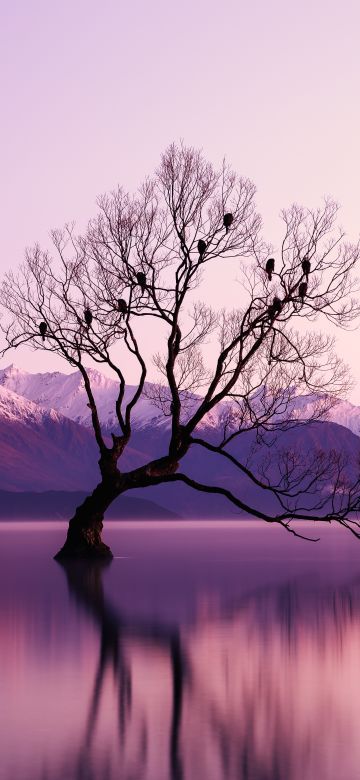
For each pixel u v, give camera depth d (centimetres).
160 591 2977
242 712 1255
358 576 3791
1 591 2902
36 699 1323
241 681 1473
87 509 4347
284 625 2152
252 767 995
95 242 3703
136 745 1076
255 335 3578
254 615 2348
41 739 1102
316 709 1273
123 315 3734
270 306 3400
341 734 1135
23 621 2178
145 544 7988
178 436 3788
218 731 1147
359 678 1500
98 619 2225
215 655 1720
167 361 3750
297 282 3375
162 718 1213
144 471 3972
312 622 2208
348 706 1294
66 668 1572
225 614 2364
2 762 1005
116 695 1359
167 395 4081
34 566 4088
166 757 1030
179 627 2102
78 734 1127
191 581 3434
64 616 2277
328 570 4216
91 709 1261
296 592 3011
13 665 1598
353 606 2572
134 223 3628
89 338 3819
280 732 1144
